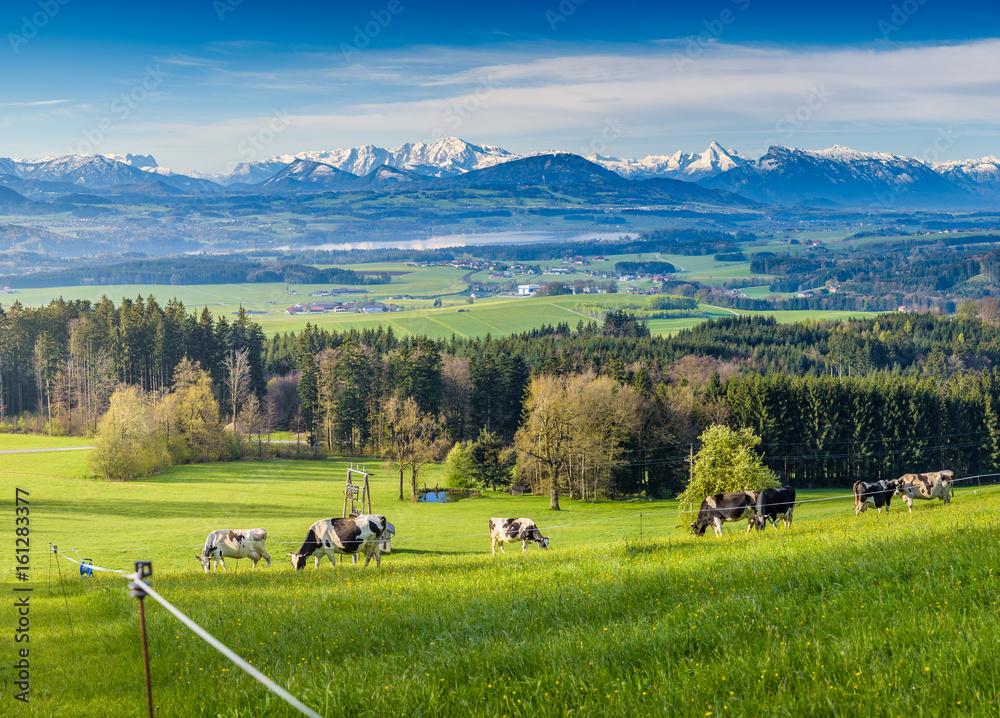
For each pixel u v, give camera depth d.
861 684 6.75
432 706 7.59
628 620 10.23
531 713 7.18
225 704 8.37
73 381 153.25
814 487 116.31
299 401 164.75
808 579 11.23
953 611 8.42
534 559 23.25
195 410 123.19
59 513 75.31
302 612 13.17
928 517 26.78
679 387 117.56
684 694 7.04
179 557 50.16
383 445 109.38
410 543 57.44
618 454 96.56
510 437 143.12
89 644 12.09
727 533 35.94
